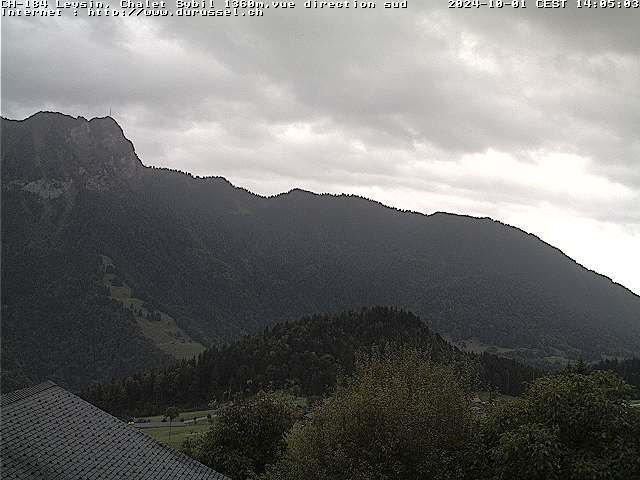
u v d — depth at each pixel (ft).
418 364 84.53
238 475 106.93
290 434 91.20
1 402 56.80
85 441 58.18
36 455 51.70
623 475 58.59
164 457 63.21
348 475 66.18
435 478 66.74
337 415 72.95
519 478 62.75
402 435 67.97
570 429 64.59
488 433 71.97
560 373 75.87
